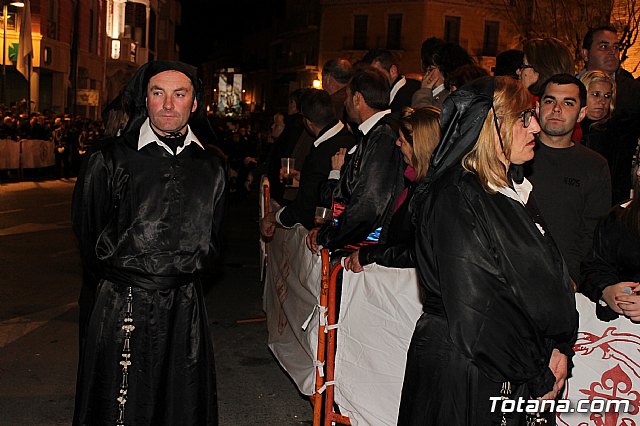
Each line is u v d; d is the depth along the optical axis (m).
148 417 3.50
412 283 3.72
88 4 36.28
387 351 3.89
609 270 3.27
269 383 5.62
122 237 3.48
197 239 3.57
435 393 2.71
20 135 21.62
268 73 63.75
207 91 89.69
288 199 7.11
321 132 5.36
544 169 4.02
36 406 4.97
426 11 41.53
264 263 7.52
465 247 2.58
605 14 18.48
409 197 3.70
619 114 4.84
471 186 2.62
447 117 2.73
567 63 4.66
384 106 4.52
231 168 18.52
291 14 54.66
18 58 27.47
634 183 3.26
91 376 3.48
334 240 4.11
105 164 3.49
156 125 3.49
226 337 6.78
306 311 4.84
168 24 57.50
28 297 7.80
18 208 14.95
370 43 44.06
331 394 4.28
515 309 2.58
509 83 2.71
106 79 40.72
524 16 23.11
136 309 3.47
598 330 3.32
